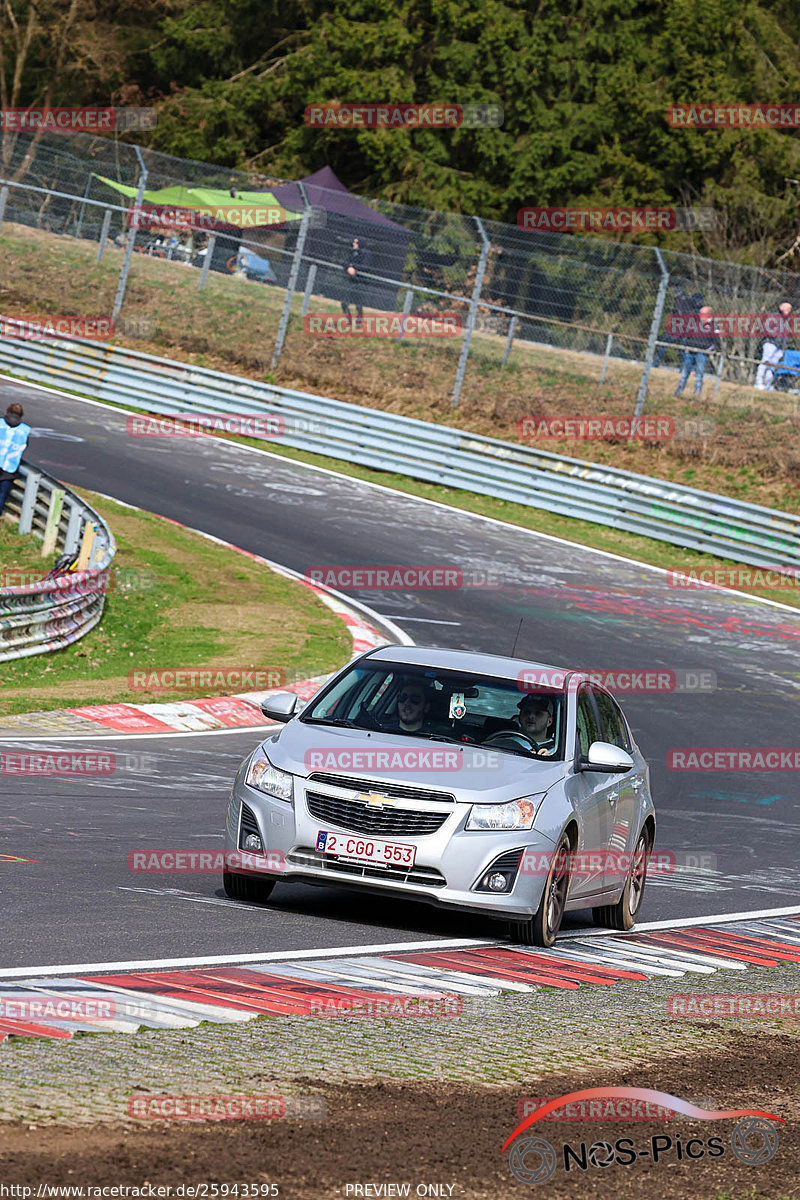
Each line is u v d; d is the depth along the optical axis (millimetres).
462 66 196625
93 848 34562
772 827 53531
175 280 151125
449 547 103312
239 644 75188
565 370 136250
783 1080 21078
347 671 33500
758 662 85062
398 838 28844
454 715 31844
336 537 101812
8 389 127500
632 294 136375
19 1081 16688
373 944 27766
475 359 138500
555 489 117812
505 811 29172
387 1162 15469
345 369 137750
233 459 119312
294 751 30391
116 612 79312
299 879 29438
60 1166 14203
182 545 93688
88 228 158000
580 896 31688
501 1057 20438
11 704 57594
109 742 52938
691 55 192625
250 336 141500
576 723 32656
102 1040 18797
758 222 187625
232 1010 21125
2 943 23938
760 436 126125
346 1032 20719
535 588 95688
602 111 194875
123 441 117875
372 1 199625
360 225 141500
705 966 29984
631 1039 22500
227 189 145500
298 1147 15578
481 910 28750
